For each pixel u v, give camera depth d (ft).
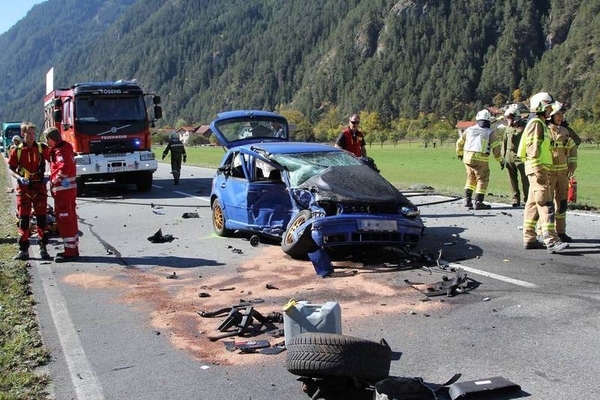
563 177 29.89
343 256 29.37
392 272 26.23
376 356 14.78
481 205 43.19
